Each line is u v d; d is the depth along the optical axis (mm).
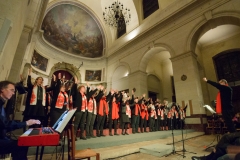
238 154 1003
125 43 14914
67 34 16547
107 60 17859
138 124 6359
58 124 1914
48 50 14531
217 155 2492
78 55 17344
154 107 7387
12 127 1742
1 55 2621
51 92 4672
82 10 17219
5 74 3553
